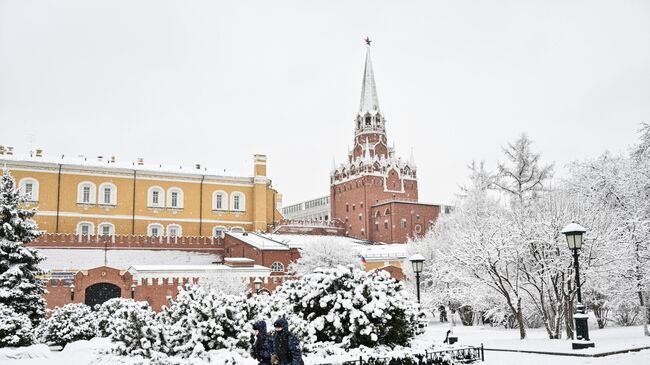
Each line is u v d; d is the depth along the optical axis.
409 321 23.14
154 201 89.44
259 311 21.41
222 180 94.94
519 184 68.81
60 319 35.41
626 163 44.56
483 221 44.09
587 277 34.53
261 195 96.12
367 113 113.44
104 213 85.12
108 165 88.19
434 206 104.94
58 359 24.11
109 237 75.88
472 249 36.03
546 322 33.59
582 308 25.33
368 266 75.50
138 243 77.88
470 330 44.38
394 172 110.19
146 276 60.00
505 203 63.44
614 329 37.06
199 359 18.91
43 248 71.56
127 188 87.56
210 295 21.02
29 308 37.06
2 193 39.34
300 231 100.88
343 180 113.12
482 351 22.03
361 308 21.55
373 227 104.88
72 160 87.94
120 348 21.03
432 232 68.19
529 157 68.75
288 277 66.94
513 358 22.73
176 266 63.16
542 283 34.88
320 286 22.28
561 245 32.88
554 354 23.73
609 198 41.34
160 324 20.75
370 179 106.81
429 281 61.06
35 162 81.00
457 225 58.94
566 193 41.28
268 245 75.69
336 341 21.77
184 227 90.56
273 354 13.81
